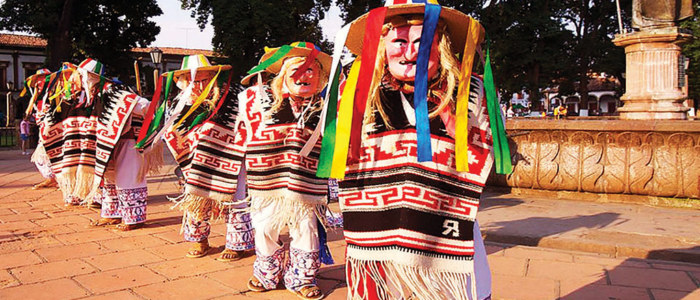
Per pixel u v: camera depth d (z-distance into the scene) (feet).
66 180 21.97
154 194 28.84
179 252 16.52
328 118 7.51
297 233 12.33
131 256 16.06
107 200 20.42
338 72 7.66
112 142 19.10
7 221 21.34
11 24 86.38
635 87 30.73
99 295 12.66
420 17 7.27
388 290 7.73
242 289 13.09
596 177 24.52
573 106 222.48
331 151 7.40
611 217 20.90
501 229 18.85
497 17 96.37
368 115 7.50
